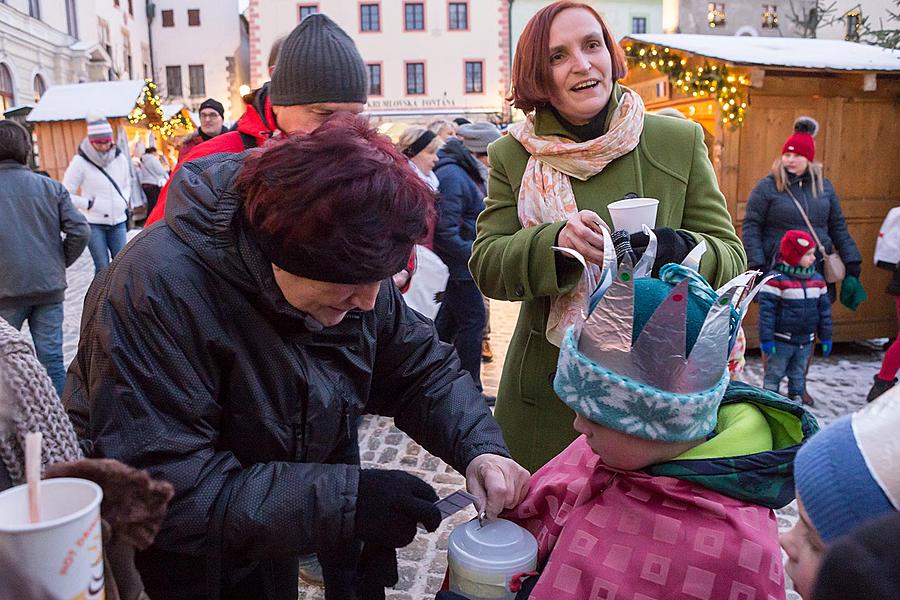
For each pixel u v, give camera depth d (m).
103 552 0.89
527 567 1.33
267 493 1.30
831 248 5.14
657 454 1.26
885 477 0.78
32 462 0.76
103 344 1.27
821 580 0.58
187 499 1.28
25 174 4.32
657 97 7.08
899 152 6.18
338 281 1.19
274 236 1.19
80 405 1.37
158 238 1.35
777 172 5.06
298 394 1.42
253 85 31.64
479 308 4.88
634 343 1.19
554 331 2.04
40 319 4.47
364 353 1.56
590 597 1.24
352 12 31.55
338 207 1.14
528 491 1.55
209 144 2.85
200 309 1.31
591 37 2.04
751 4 18.67
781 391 5.30
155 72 41.44
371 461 4.26
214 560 1.30
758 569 1.18
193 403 1.31
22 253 4.29
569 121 2.16
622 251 1.66
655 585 1.21
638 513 1.27
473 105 31.86
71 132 16.42
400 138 4.87
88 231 4.57
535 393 2.19
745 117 5.89
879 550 0.54
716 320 1.18
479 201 4.86
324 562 1.68
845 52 6.27
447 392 1.70
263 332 1.36
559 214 2.10
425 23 31.48
